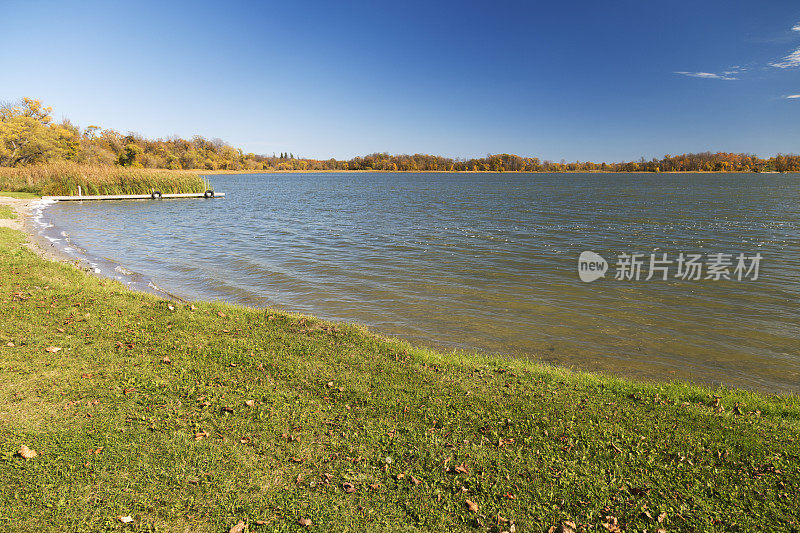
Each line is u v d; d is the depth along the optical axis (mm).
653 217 30938
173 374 6090
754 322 10164
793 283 13508
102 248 18797
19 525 3463
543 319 10336
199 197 48375
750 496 3928
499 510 3795
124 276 13805
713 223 27531
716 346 8789
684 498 3918
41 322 7613
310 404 5453
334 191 66938
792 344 8906
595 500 3900
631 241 21234
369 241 21438
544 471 4262
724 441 4762
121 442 4527
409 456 4488
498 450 4590
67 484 3918
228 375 6152
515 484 4098
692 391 6129
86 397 5371
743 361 8109
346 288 12977
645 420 5191
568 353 8391
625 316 10570
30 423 4758
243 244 20547
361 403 5523
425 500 3891
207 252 18469
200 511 3699
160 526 3535
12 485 3854
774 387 7102
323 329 8227
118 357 6531
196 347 7043
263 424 4961
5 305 8250
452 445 4672
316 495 3926
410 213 34625
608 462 4395
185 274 14477
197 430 4820
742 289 12875
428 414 5270
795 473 4207
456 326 9828
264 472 4191
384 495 3949
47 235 20922
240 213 34312
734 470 4277
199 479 4051
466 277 14352
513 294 12398
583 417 5250
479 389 5965
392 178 136500
